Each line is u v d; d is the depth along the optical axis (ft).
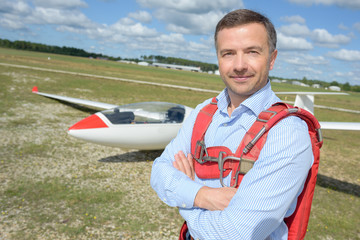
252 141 2.98
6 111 31.63
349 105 110.42
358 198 17.67
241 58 3.11
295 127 2.84
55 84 62.69
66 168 18.06
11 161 18.15
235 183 3.18
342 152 29.91
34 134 24.44
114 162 20.10
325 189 18.71
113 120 18.95
